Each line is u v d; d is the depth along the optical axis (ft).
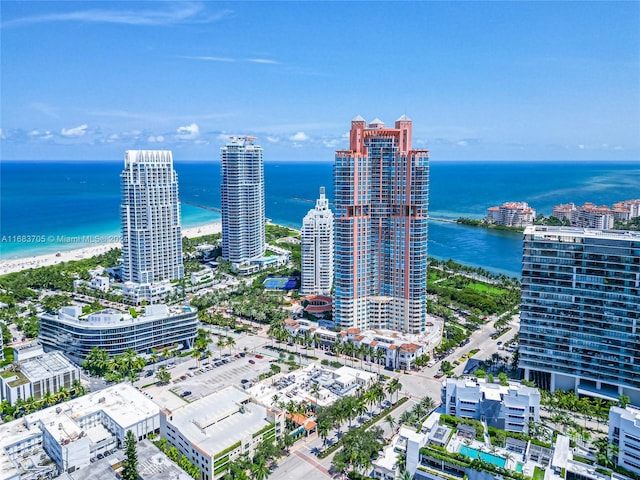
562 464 613.11
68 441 647.97
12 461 629.92
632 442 625.82
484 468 599.16
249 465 649.20
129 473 605.31
